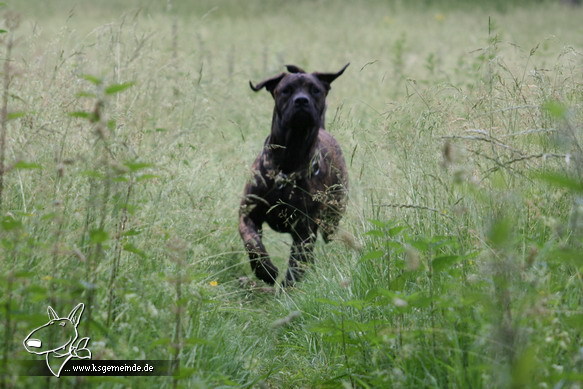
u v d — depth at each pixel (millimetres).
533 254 7734
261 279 14336
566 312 7848
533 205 9766
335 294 12000
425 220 11531
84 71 13992
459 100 13219
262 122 22141
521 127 11875
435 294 9016
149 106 16500
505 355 7012
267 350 11133
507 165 10797
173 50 22516
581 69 13180
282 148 14789
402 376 8070
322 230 14977
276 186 14711
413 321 8906
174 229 11523
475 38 35156
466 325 8438
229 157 17172
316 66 30938
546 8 54312
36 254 9023
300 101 14391
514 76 13672
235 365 9867
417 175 12211
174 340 8383
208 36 37750
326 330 9273
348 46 36375
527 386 6867
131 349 8312
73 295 7984
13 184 11094
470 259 9602
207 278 11453
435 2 56938
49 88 13250
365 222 12930
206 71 25078
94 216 10055
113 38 16688
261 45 35531
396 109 13500
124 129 12477
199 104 18297
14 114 8414
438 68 27281
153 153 12539
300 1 56281
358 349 9359
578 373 7266
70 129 11914
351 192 15609
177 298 8938
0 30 10234
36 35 15297
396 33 42344
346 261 12688
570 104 11922
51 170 10906
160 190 11805
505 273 7719
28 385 7340
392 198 12594
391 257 10844
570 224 8672
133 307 9125
